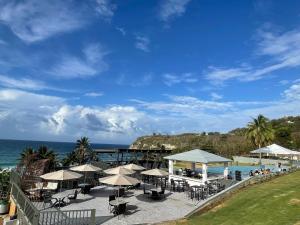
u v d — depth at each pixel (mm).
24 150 32938
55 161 32281
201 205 17812
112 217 15992
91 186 22812
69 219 13883
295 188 20438
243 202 18125
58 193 21438
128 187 24078
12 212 20297
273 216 14695
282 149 36250
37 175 22641
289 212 15008
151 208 18078
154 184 26594
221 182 24516
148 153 40844
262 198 18328
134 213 16891
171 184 24359
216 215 16281
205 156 25359
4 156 94688
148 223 15031
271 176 26969
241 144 65688
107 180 18203
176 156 27031
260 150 36688
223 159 26328
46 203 18594
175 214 16891
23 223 15703
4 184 25797
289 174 28797
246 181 23438
